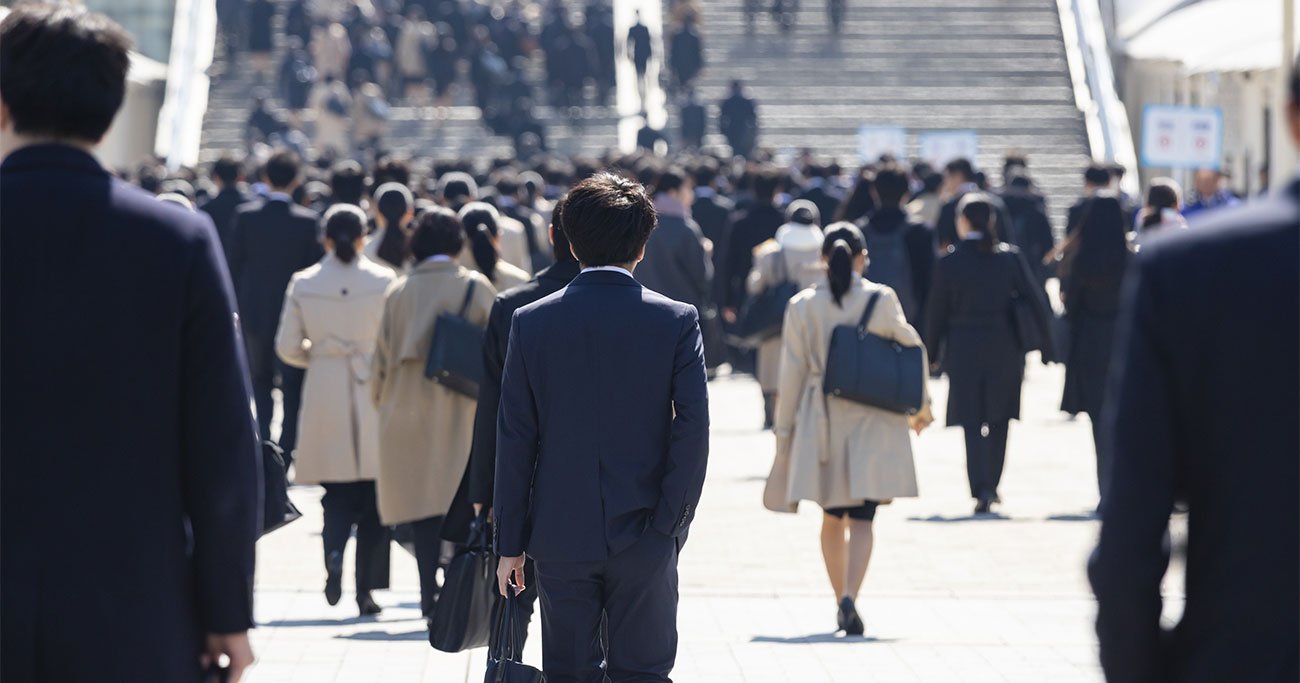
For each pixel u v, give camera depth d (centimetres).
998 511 3133
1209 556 783
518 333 1429
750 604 2384
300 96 9169
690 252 3547
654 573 1415
